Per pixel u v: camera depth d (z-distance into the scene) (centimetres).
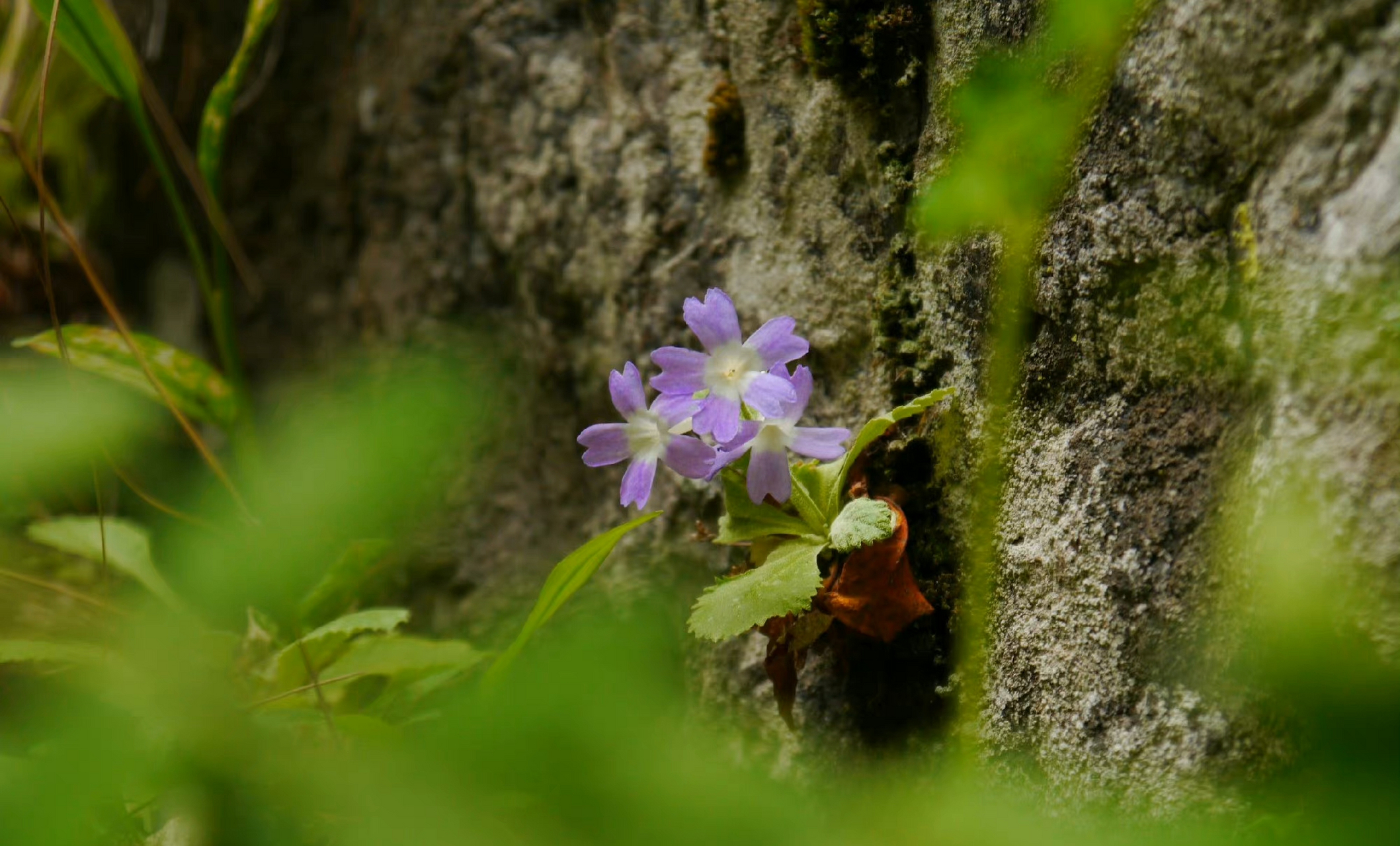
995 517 60
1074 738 62
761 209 69
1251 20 59
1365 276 57
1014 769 63
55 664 70
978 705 61
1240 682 59
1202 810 59
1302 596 47
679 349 63
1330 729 42
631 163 72
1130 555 61
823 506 65
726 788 61
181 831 66
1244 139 59
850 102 67
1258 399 59
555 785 61
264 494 71
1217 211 60
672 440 63
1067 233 62
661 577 71
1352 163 58
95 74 74
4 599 73
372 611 67
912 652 65
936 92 65
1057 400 63
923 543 65
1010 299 58
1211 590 60
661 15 72
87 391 75
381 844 60
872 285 67
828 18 66
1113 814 61
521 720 62
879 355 67
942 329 65
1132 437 61
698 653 70
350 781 61
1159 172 61
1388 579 57
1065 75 61
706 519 70
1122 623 61
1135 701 61
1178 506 61
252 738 61
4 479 76
